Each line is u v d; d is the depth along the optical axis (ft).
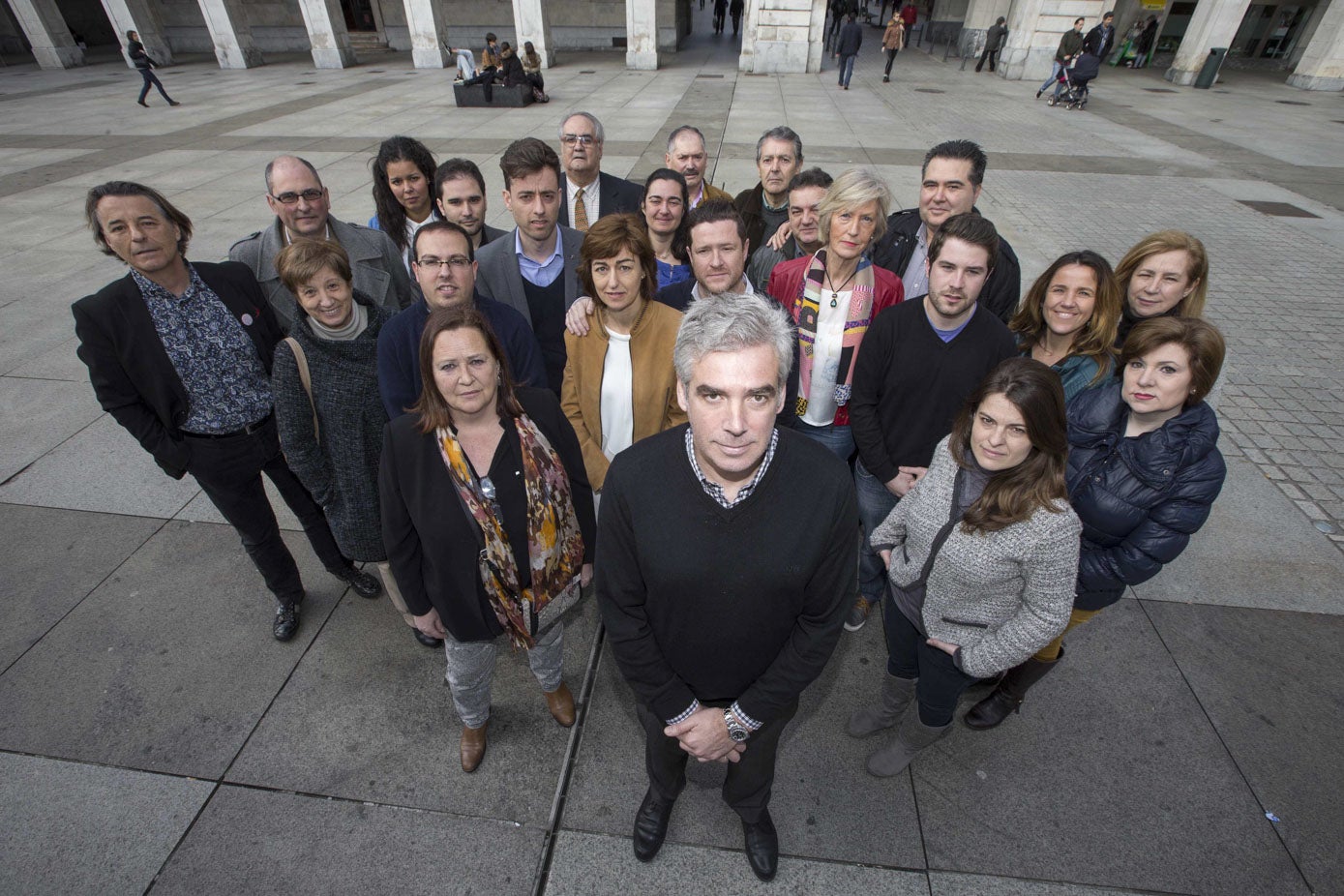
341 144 38.29
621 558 5.50
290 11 81.30
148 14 72.13
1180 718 8.89
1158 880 7.28
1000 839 7.68
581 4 77.46
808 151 36.22
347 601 10.71
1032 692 9.24
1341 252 24.88
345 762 8.46
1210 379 6.40
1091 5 59.52
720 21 92.58
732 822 7.95
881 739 8.85
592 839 7.75
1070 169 34.83
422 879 7.36
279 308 10.13
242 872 7.37
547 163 9.68
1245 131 44.55
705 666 5.94
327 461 8.24
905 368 8.23
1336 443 14.42
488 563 6.68
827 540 5.20
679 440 5.25
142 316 7.89
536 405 7.04
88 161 35.45
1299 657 9.69
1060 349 8.00
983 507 6.19
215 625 10.23
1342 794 8.01
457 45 78.79
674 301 9.72
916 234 10.75
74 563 11.21
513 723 9.02
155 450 8.30
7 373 16.39
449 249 7.48
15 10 71.15
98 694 9.17
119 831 7.68
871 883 7.34
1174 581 10.91
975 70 67.05
